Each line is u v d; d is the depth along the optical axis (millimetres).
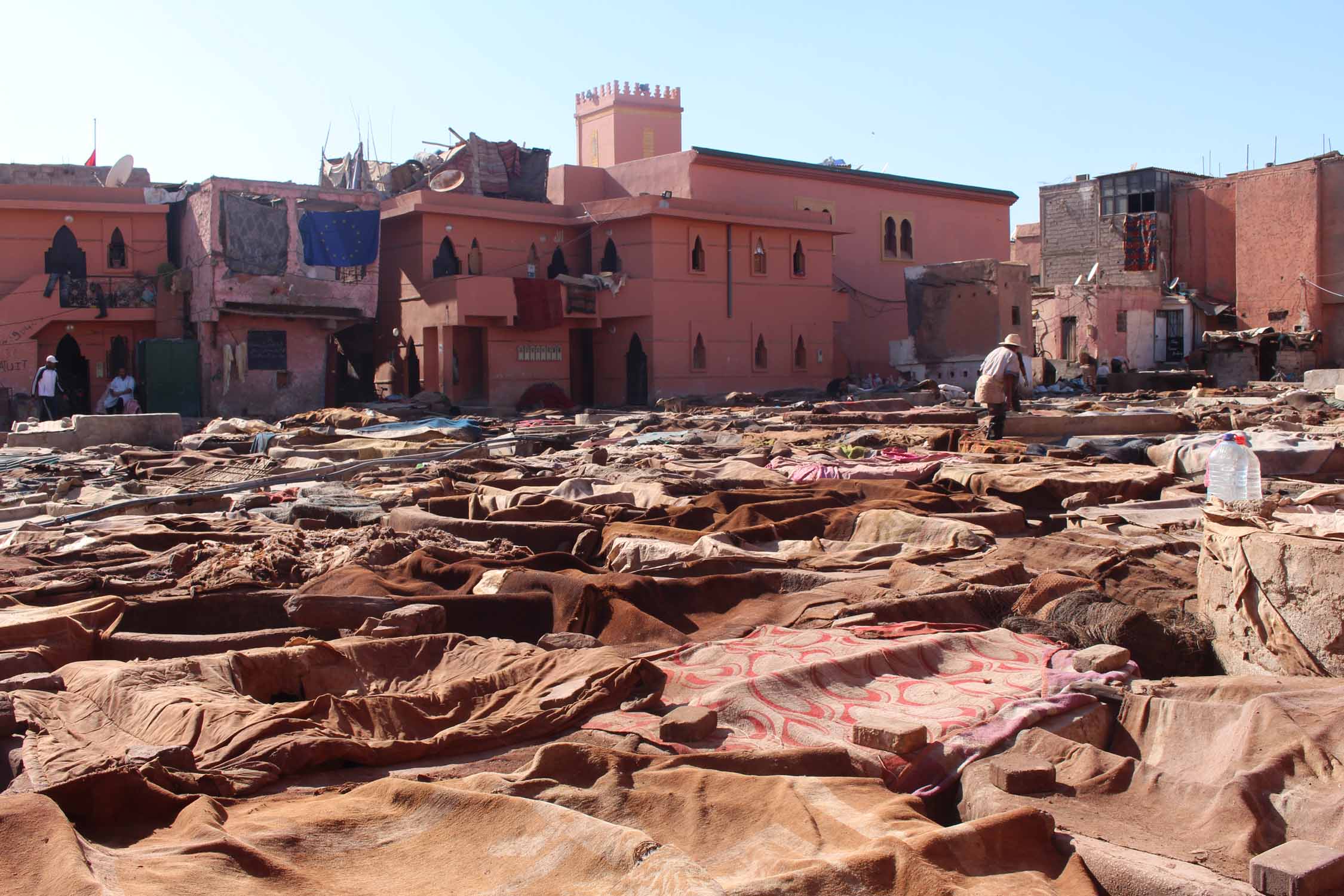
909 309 45594
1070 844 3740
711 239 39656
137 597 7523
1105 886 3574
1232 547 5988
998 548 9047
